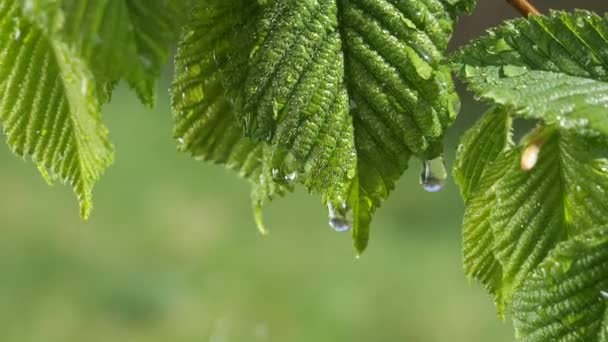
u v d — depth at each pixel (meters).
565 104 0.33
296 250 1.51
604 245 0.33
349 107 0.33
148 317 1.39
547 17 0.33
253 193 0.36
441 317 1.33
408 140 0.33
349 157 0.33
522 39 0.33
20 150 0.33
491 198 0.35
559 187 0.34
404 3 0.33
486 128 0.35
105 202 1.64
